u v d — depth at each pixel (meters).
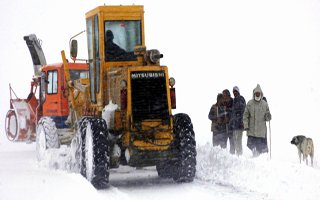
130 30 11.66
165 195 9.59
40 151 13.61
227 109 14.41
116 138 10.73
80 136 10.80
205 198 9.17
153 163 10.80
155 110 10.62
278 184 9.89
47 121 13.47
